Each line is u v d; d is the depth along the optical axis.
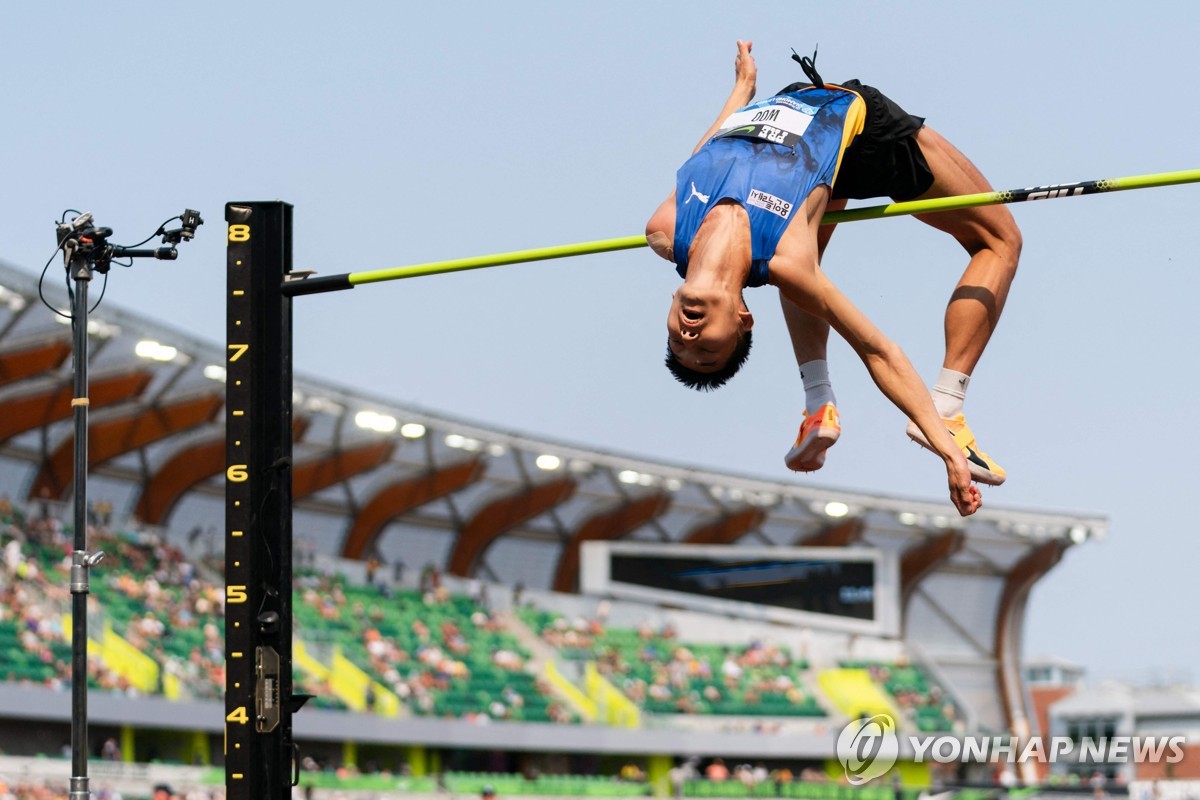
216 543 60.50
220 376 51.62
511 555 73.19
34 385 49.38
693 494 71.56
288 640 11.21
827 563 66.94
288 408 11.43
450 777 52.72
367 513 66.62
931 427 7.35
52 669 43.28
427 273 11.06
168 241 14.66
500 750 60.09
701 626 70.81
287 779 11.09
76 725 13.72
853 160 8.00
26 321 45.09
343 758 54.59
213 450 58.69
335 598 61.44
